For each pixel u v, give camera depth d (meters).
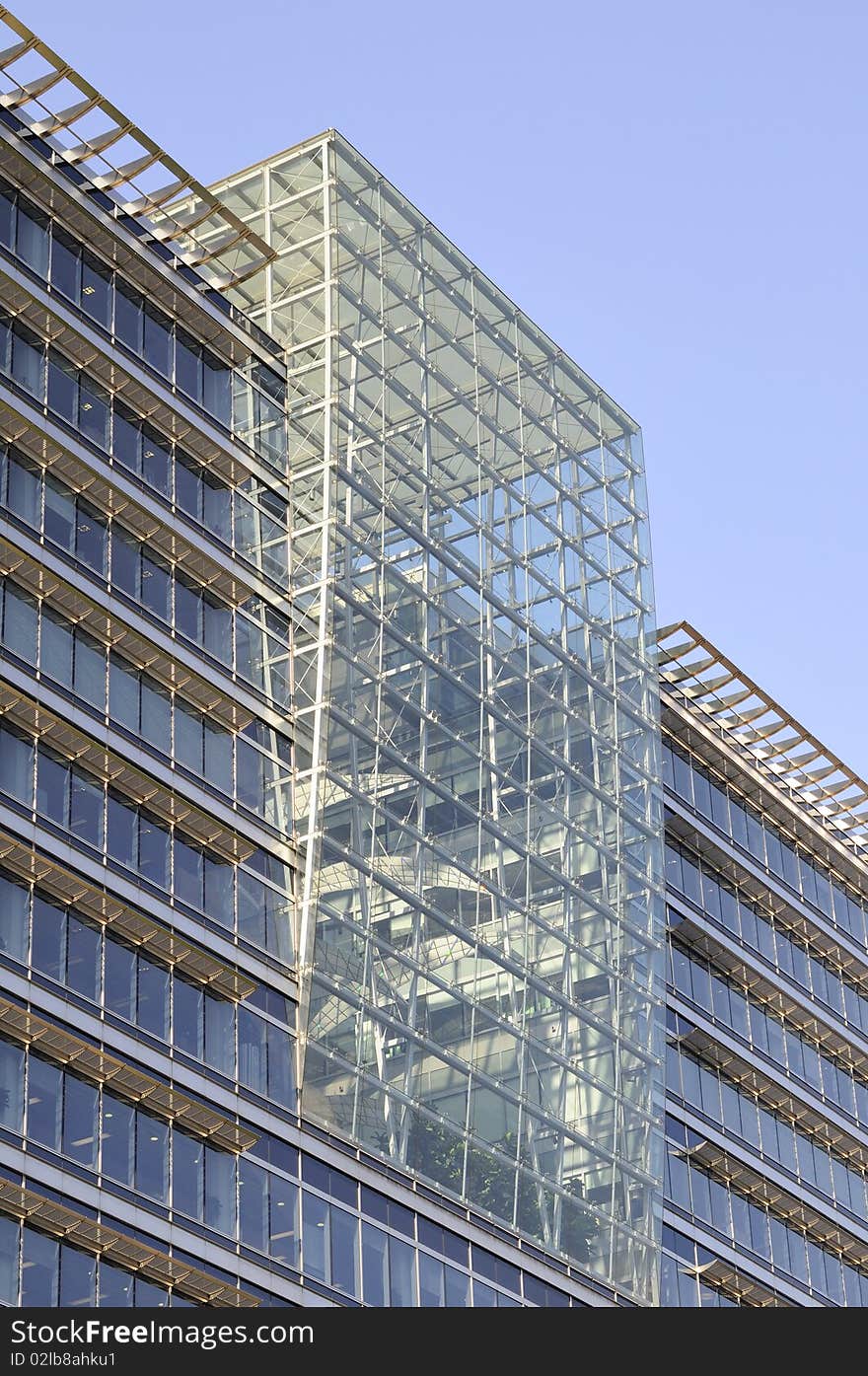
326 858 69.94
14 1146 55.25
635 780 84.88
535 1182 73.06
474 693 78.50
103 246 71.56
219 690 68.12
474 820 76.50
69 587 63.44
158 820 64.94
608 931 80.56
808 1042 95.94
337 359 77.56
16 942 58.03
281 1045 66.19
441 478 80.81
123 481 68.88
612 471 90.50
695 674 95.50
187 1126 61.03
